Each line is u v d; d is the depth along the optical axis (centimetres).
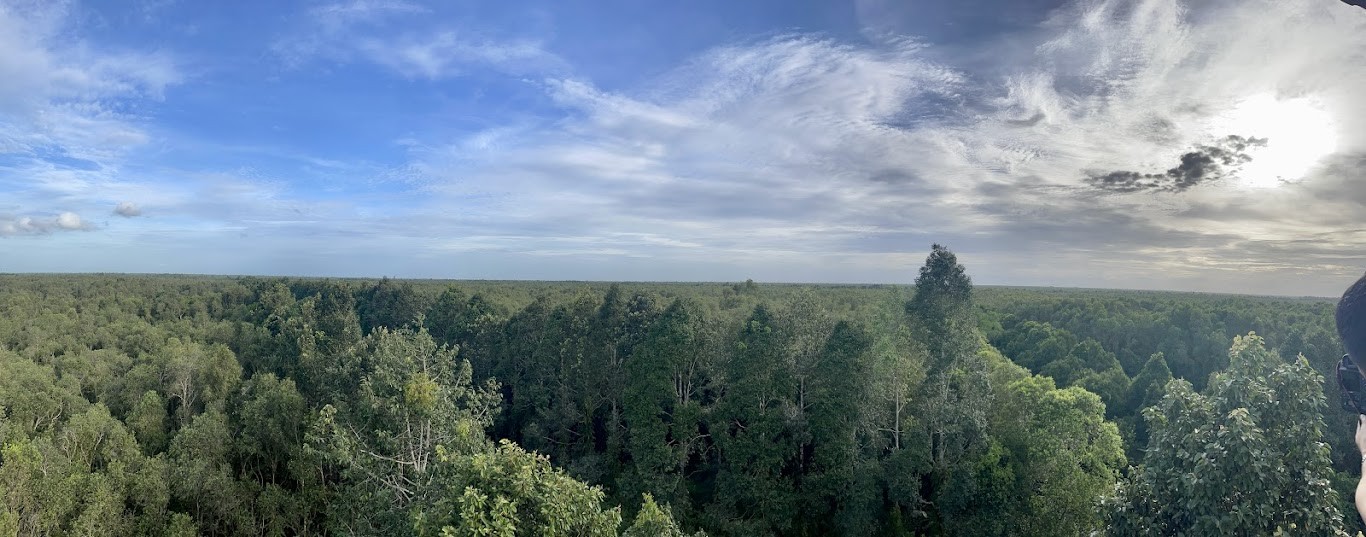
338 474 4641
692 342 4922
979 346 4500
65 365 6569
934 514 4581
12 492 3291
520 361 6500
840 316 5938
